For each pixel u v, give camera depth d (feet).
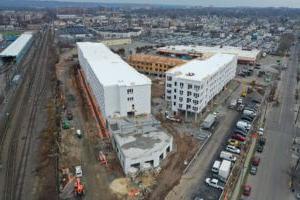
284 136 297.33
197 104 320.29
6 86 442.50
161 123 319.88
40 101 386.11
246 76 539.29
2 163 239.30
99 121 322.96
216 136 293.84
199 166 238.48
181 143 274.98
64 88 440.86
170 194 203.31
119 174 225.56
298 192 208.54
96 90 347.15
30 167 234.58
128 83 299.99
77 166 228.02
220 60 446.19
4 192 204.03
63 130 298.35
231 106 370.12
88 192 203.92
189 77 328.08
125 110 303.48
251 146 275.80
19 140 278.26
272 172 233.96
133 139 254.06
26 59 645.92
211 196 201.77
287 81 508.53
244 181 221.46
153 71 531.91
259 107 378.12
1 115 337.31
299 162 244.22
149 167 229.04
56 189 207.10
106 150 261.85
